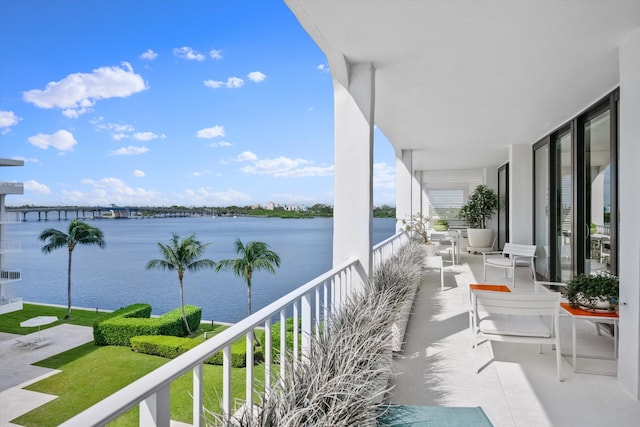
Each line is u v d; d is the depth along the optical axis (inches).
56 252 2186.3
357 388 64.4
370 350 82.7
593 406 99.9
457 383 112.7
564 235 225.6
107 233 2298.2
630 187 104.8
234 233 1883.6
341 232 131.1
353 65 129.3
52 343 534.0
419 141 280.4
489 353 135.0
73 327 680.4
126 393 30.6
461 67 132.5
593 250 180.9
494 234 480.1
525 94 164.1
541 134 253.1
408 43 113.1
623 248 108.1
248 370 53.8
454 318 176.2
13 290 1189.1
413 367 123.7
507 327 120.7
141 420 34.4
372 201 132.7
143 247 1942.7
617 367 118.3
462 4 91.0
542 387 110.2
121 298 1175.0
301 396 58.2
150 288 1275.8
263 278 1304.1
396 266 171.2
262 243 690.2
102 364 408.8
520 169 288.8
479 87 154.5
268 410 52.2
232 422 48.4
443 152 334.3
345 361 71.2
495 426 91.1
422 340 148.0
